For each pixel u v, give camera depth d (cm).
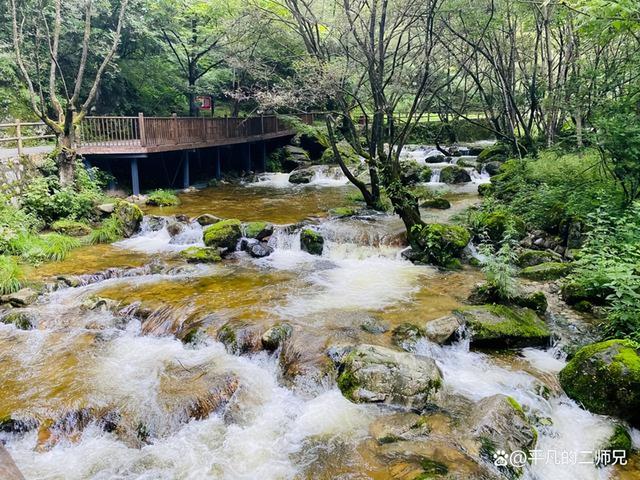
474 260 1047
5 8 1698
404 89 1323
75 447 529
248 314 789
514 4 1550
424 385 578
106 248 1176
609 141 844
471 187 1839
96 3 1848
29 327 783
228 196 1753
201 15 2236
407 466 472
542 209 1167
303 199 1697
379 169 1238
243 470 491
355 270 1031
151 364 673
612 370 555
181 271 1009
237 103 2373
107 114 2155
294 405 595
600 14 778
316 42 1388
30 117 1791
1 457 339
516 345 707
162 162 1808
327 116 1367
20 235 1077
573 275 867
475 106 2633
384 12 1146
